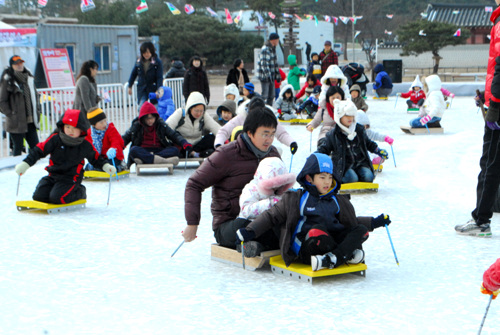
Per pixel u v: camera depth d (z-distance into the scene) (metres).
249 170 5.07
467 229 6.01
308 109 17.28
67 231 6.27
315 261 4.55
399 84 29.31
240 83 17.81
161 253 5.49
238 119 8.42
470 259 5.24
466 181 8.82
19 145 11.41
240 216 4.96
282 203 4.67
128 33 28.30
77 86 11.88
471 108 21.38
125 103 14.11
